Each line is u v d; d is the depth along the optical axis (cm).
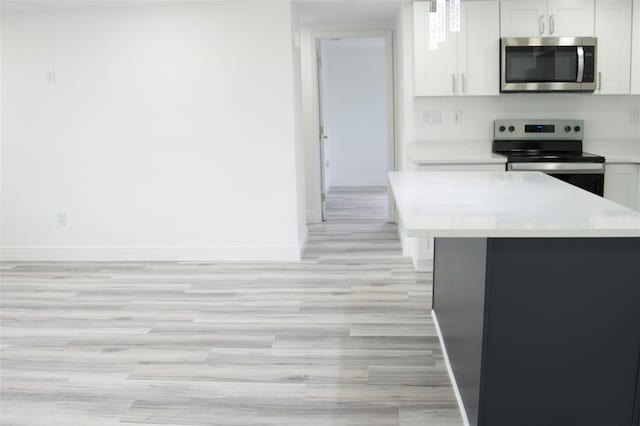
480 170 449
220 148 509
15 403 271
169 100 507
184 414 258
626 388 222
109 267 507
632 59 467
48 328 364
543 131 502
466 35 469
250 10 490
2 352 328
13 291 442
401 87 547
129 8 498
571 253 214
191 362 311
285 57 493
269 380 288
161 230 525
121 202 524
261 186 512
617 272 215
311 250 560
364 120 1013
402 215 228
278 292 429
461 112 508
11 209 536
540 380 221
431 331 349
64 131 520
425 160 450
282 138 504
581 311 217
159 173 517
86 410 263
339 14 582
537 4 462
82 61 509
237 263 512
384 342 333
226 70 499
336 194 938
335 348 326
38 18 508
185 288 443
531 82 465
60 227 533
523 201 259
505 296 216
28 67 516
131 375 297
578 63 459
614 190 450
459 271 268
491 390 222
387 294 420
